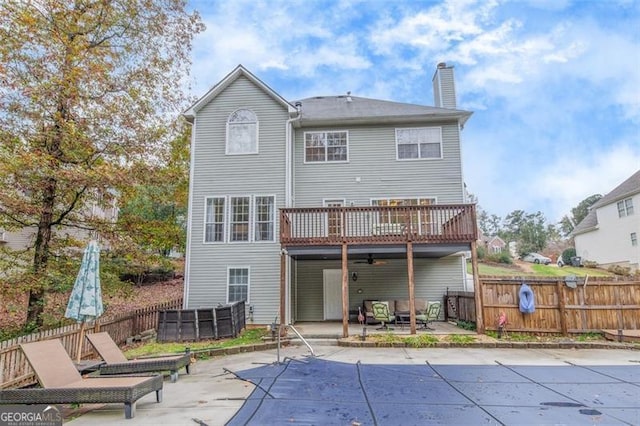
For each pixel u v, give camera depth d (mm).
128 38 12523
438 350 9062
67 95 10688
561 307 10445
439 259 14141
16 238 17438
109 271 12453
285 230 11602
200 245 13594
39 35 10508
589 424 4355
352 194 14477
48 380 4969
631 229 24688
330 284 14289
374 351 8969
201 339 10391
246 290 13266
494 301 10711
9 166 9570
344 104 16766
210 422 4402
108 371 6309
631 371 6898
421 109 15461
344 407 4930
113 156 11891
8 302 11266
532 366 7305
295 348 9484
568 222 54094
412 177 14391
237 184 13906
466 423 4375
